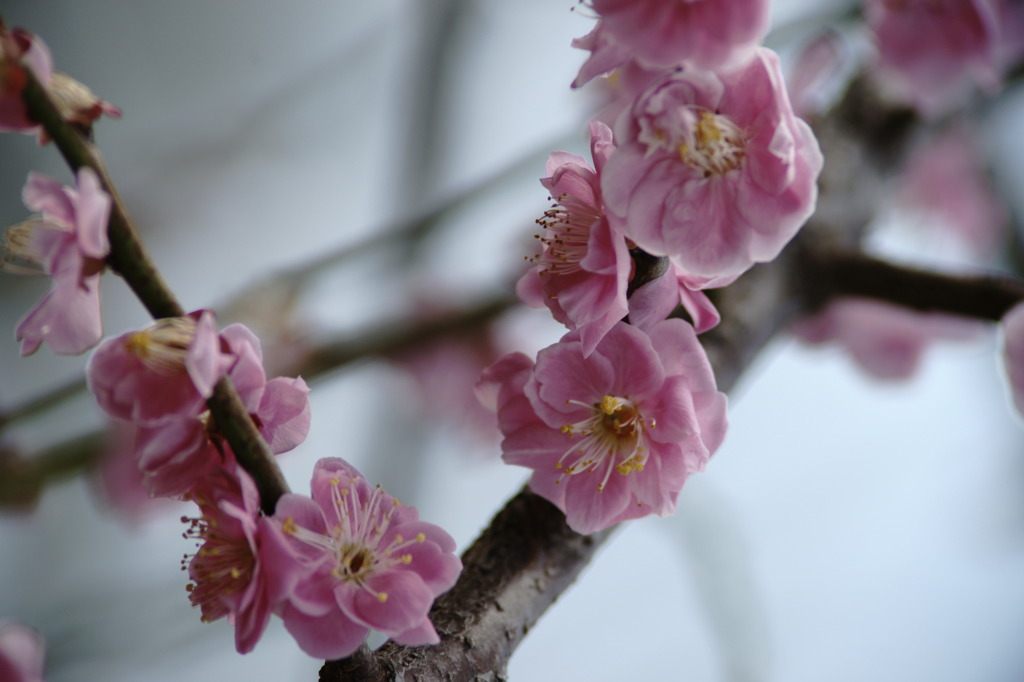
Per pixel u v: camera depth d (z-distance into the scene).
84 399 0.53
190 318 0.32
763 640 0.47
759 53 0.33
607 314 0.33
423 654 0.34
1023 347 0.41
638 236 0.33
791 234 0.33
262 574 0.32
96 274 0.33
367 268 0.58
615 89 0.36
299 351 0.52
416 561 0.33
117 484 0.51
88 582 0.56
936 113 0.49
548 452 0.34
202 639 0.51
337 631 0.32
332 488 0.33
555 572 0.36
